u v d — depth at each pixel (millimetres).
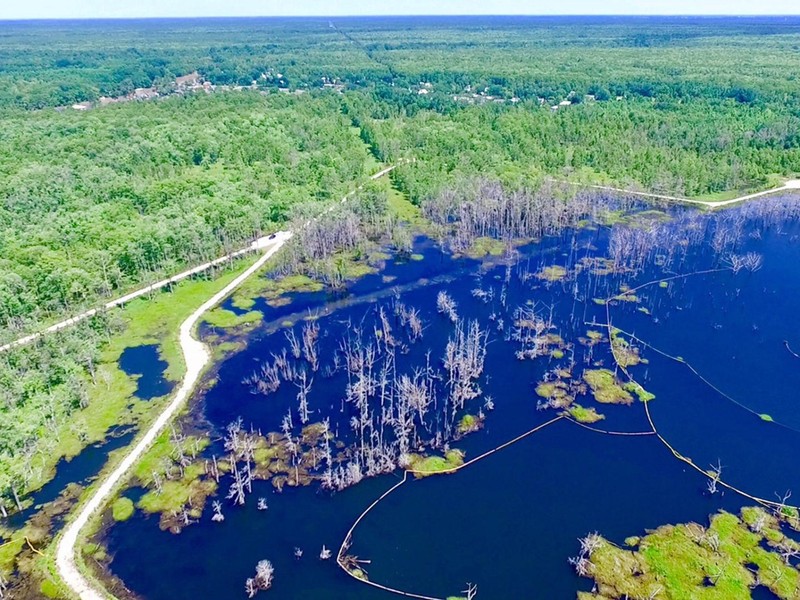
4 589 67500
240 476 82250
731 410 93875
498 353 109062
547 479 81562
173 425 92125
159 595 67250
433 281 136750
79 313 120000
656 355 107312
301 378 103188
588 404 95250
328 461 82250
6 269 119250
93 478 82438
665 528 73625
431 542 72938
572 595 66312
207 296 129625
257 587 67625
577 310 122562
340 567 70000
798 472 82312
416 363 107188
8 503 77625
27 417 88938
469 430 90500
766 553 69625
